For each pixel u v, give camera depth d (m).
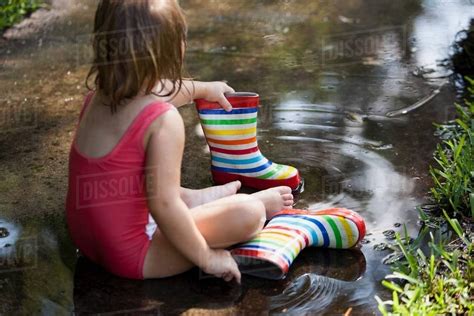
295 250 2.05
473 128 2.62
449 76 3.37
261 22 4.09
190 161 2.67
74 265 2.10
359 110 3.05
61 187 2.52
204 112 2.41
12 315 1.91
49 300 1.95
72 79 3.40
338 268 2.06
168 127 1.88
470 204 2.27
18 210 2.39
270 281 2.00
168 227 1.89
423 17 4.09
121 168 1.91
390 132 2.86
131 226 1.96
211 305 1.91
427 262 2.04
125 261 1.97
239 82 3.35
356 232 2.12
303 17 4.16
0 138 2.86
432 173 2.39
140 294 1.96
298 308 1.90
